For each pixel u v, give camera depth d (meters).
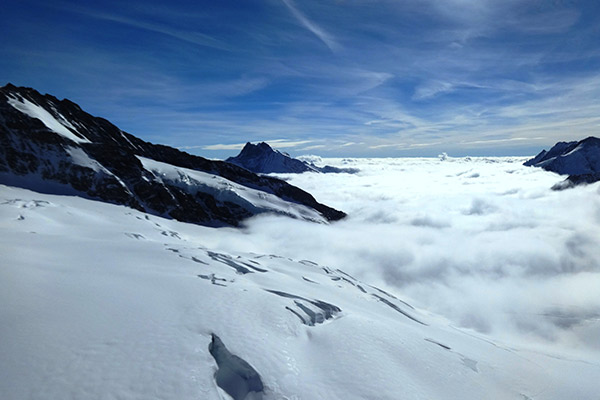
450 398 17.95
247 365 15.39
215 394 13.15
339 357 18.47
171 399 12.19
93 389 11.77
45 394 11.16
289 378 15.49
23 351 12.77
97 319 16.08
